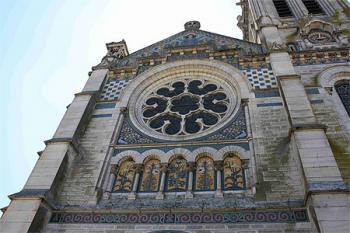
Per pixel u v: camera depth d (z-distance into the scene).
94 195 15.52
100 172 16.50
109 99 21.58
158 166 16.70
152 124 19.73
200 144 17.03
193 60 23.30
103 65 24.80
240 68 21.98
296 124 15.56
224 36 27.00
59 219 14.44
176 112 20.09
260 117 17.73
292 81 18.61
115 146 18.03
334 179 12.77
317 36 25.59
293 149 15.20
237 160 16.25
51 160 16.31
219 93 21.11
